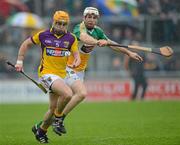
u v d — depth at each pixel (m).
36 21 59.62
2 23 60.62
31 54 59.97
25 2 61.31
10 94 60.41
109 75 60.19
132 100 59.69
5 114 47.78
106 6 60.94
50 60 27.98
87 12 30.00
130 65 59.22
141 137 31.02
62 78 28.22
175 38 59.66
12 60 59.97
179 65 59.69
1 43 60.22
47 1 61.38
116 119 42.34
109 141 29.55
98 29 30.55
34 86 60.31
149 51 28.88
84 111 49.31
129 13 60.75
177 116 43.41
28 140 31.28
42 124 29.14
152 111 47.75
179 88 59.97
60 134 29.17
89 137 31.88
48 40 27.81
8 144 29.66
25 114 47.69
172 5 60.62
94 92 60.41
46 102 59.97
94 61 60.22
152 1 60.94
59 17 27.39
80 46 30.48
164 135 32.06
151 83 59.91
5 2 61.38
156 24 59.75
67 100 27.50
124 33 59.69
